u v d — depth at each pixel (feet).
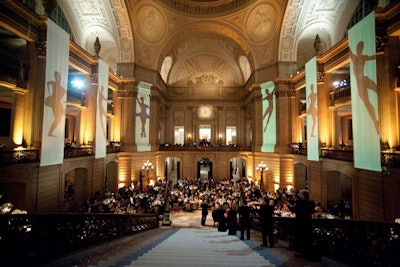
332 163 43.98
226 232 31.32
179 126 100.94
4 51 40.75
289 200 49.37
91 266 10.67
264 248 17.25
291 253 14.99
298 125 64.95
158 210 48.24
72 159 42.45
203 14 74.13
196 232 31.01
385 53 32.19
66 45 39.34
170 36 75.77
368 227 11.11
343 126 69.62
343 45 42.04
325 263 11.89
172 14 72.54
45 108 34.58
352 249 11.68
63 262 11.13
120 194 58.08
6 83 31.63
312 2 55.67
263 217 18.79
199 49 94.43
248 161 82.69
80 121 50.88
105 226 17.47
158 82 79.56
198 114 100.68
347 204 44.91
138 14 66.69
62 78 38.29
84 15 59.41
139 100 71.56
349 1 52.54
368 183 33.63
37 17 34.99
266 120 71.46
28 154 32.12
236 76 100.53
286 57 65.72
